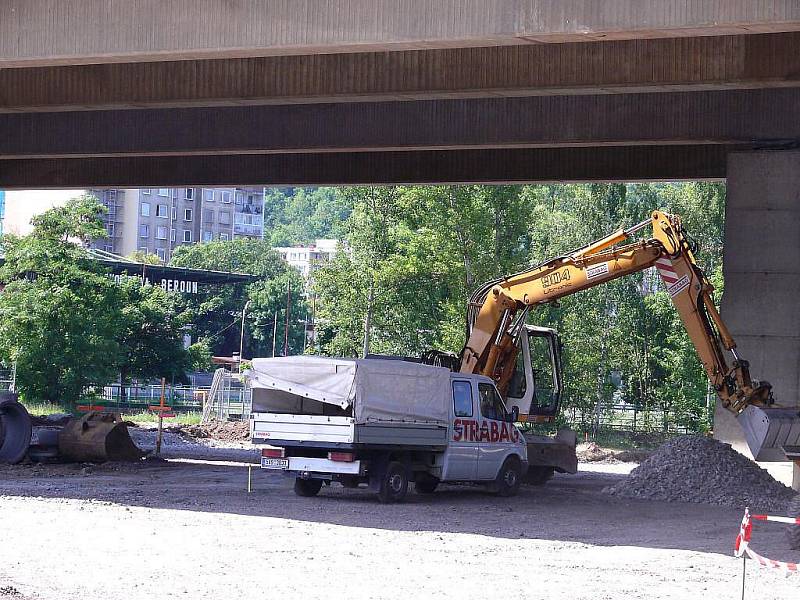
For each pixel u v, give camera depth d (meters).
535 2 19.36
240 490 24.23
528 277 27.55
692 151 35.00
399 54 25.88
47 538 16.05
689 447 26.39
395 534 17.66
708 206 73.31
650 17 18.86
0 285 82.31
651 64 24.59
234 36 20.80
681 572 14.97
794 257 29.80
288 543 16.23
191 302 141.00
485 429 24.28
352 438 21.62
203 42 20.95
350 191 67.25
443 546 16.53
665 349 70.88
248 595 12.18
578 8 19.14
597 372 69.19
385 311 67.38
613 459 42.94
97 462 30.44
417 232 65.06
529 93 25.75
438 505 22.48
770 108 29.31
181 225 195.75
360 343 67.75
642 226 26.66
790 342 29.81
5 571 13.11
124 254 179.88
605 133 30.09
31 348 64.69
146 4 21.25
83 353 65.69
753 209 30.14
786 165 29.81
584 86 24.92
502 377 28.20
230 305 147.50
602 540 18.08
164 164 39.72
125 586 12.43
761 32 19.00
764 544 18.17
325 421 21.98
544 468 28.92
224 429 50.06
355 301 66.50
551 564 15.23
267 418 22.62
